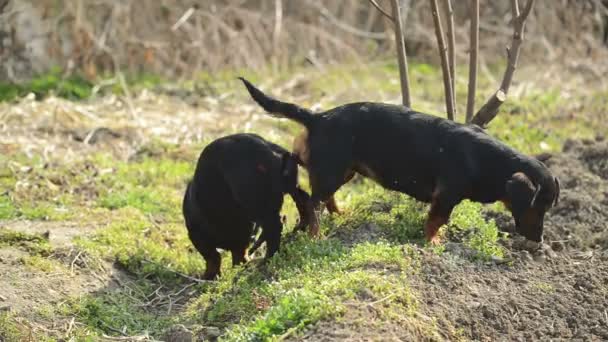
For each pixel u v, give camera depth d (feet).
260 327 10.62
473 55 12.92
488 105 12.75
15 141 14.78
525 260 11.82
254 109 16.31
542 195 11.91
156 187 14.03
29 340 11.10
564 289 11.42
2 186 13.66
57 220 13.11
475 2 12.82
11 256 12.12
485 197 12.09
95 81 17.44
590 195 13.53
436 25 12.67
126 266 12.39
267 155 11.89
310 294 10.69
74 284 11.94
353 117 12.19
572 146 14.97
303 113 12.21
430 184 12.11
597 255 12.16
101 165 14.35
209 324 11.28
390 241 11.90
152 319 11.66
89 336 11.27
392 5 12.84
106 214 13.28
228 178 11.92
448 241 11.99
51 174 13.98
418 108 16.12
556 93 17.16
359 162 12.26
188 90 17.22
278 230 11.90
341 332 10.36
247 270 11.96
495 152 12.00
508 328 10.89
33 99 16.10
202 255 12.31
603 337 10.89
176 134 15.35
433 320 10.72
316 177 12.14
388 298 10.73
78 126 15.46
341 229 12.17
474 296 11.15
